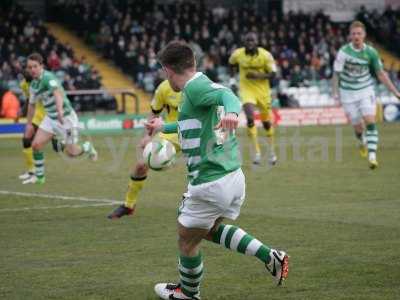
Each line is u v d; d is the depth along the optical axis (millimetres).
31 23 77250
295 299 16109
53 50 73188
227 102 14766
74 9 85562
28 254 20797
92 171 41250
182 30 82688
